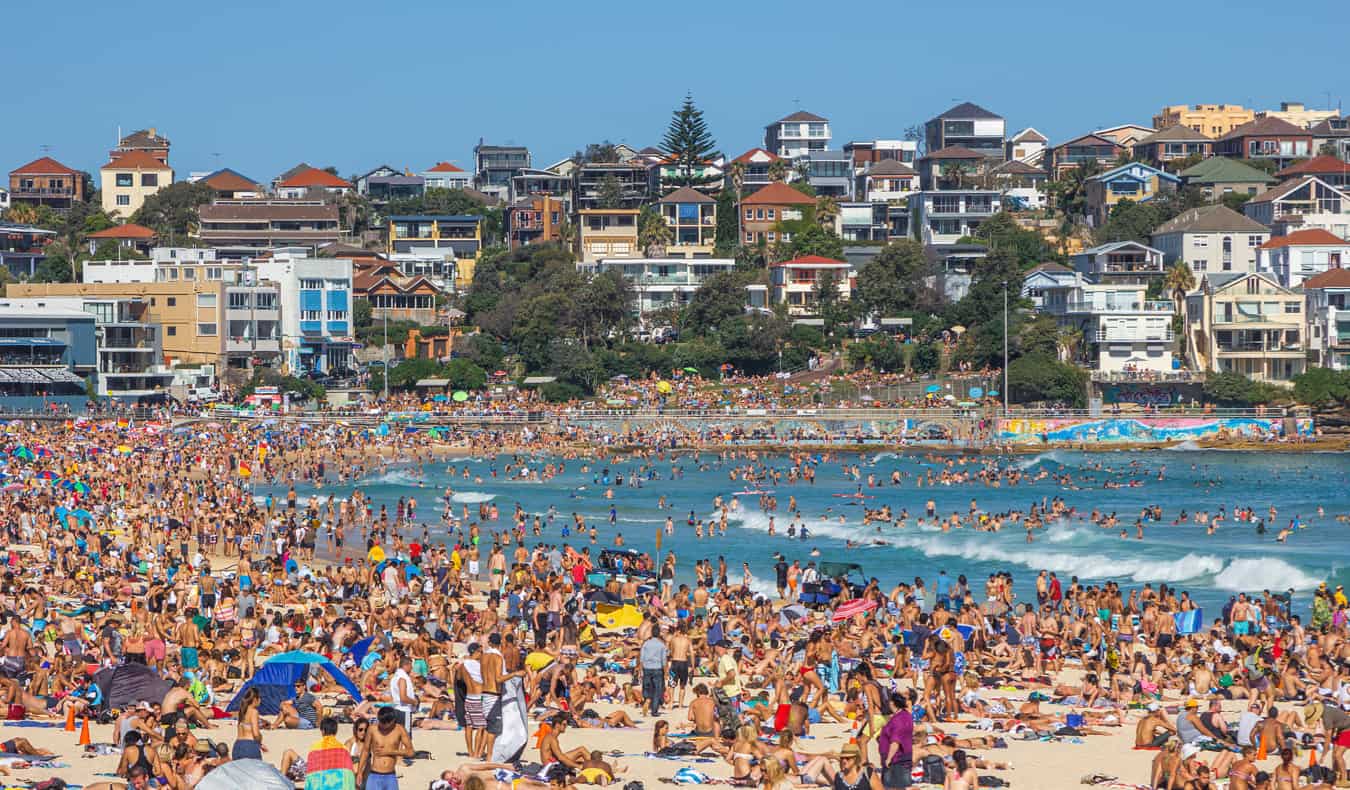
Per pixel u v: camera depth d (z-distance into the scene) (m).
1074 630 113.62
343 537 173.50
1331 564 164.00
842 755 62.47
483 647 75.88
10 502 181.25
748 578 144.62
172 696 73.50
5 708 76.94
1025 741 78.44
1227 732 75.56
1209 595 151.38
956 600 129.75
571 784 60.94
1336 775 67.31
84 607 113.94
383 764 57.06
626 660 101.00
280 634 95.75
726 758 69.88
